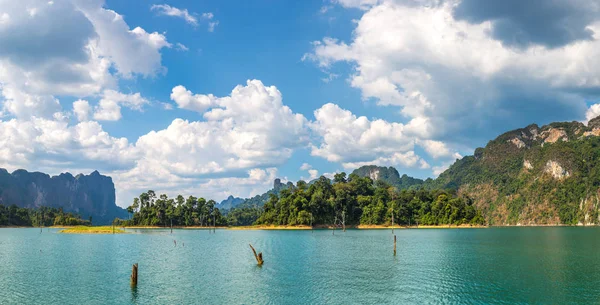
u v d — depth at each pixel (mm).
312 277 64375
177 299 50719
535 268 73375
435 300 50406
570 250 104875
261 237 164375
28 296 52500
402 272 68812
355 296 52125
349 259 85688
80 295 52875
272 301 49844
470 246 116188
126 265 78375
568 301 49781
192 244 127688
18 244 130125
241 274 67312
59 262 82875
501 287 57062
